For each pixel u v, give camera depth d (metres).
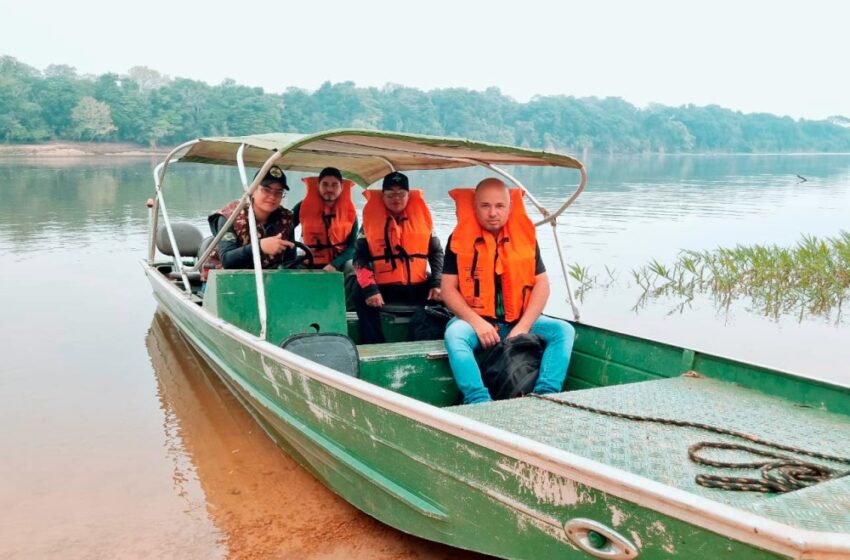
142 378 5.02
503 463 2.26
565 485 2.08
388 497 2.84
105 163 44.38
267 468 3.72
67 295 7.41
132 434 4.10
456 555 2.93
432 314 4.40
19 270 8.61
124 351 5.61
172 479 3.58
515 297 3.84
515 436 2.22
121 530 3.10
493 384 3.65
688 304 7.61
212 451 3.90
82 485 3.49
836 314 7.23
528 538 2.26
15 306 6.94
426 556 2.93
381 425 2.73
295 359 3.17
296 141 3.41
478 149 3.68
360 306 4.70
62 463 3.71
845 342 6.20
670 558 1.86
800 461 2.29
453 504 2.51
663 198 21.98
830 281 8.20
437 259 4.98
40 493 3.40
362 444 2.89
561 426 2.66
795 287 8.27
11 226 12.48
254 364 3.72
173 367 5.26
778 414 2.85
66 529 3.10
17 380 4.93
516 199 3.94
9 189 20.88
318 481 3.57
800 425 2.73
